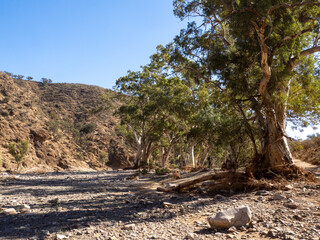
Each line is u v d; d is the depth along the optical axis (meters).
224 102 16.69
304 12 14.62
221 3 13.34
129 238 5.70
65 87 123.56
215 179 13.12
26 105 84.44
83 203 10.83
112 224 7.06
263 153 15.07
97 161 82.12
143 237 5.74
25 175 29.86
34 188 16.42
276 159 14.28
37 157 70.06
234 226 5.96
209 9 13.90
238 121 16.11
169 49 16.75
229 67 14.67
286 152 14.31
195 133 29.52
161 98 35.78
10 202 10.86
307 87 16.92
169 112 36.50
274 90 14.17
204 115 26.98
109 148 88.25
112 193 14.05
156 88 37.03
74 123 98.12
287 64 14.86
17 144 68.06
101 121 102.00
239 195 10.83
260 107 14.88
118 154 86.81
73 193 14.16
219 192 12.12
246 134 16.12
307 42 15.58
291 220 6.23
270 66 14.08
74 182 21.08
